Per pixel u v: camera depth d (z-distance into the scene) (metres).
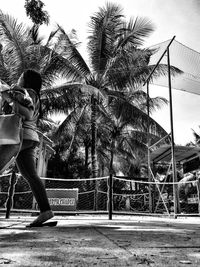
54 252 1.49
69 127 17.73
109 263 1.22
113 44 16.72
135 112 16.67
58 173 19.67
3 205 11.30
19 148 2.71
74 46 15.98
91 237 2.23
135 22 16.09
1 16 14.02
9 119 2.66
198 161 11.05
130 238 2.20
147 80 12.32
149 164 11.54
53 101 15.55
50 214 3.09
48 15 9.91
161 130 17.14
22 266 1.14
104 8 16.38
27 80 3.15
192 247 1.73
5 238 2.09
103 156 23.09
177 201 9.09
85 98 17.16
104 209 15.23
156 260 1.30
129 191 15.70
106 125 19.06
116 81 16.20
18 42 14.17
